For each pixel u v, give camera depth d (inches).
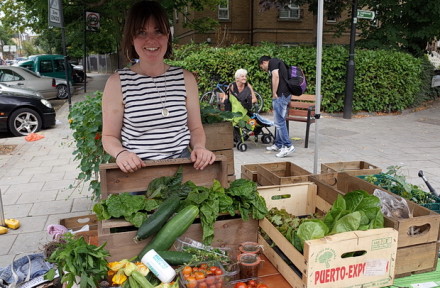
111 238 76.4
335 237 72.1
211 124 148.2
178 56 457.7
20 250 143.6
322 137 334.6
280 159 264.8
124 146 88.7
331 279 72.2
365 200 85.1
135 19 83.5
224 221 84.2
